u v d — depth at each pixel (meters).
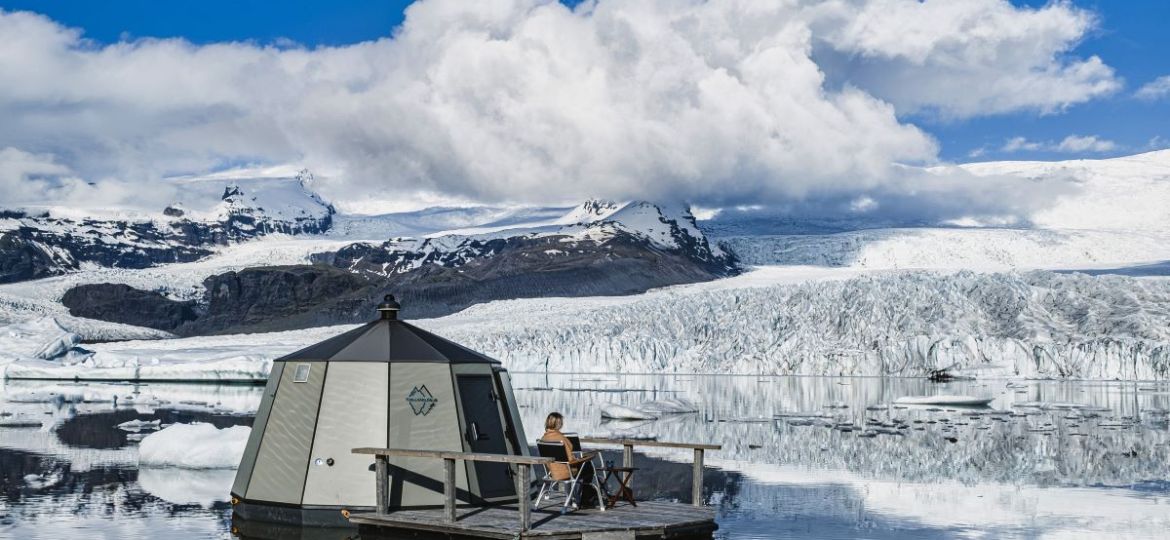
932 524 16.81
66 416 37.47
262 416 16.70
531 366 84.50
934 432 33.84
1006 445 29.70
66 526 15.95
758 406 46.22
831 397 52.88
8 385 61.66
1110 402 49.69
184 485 20.61
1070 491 20.73
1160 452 28.00
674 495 19.83
